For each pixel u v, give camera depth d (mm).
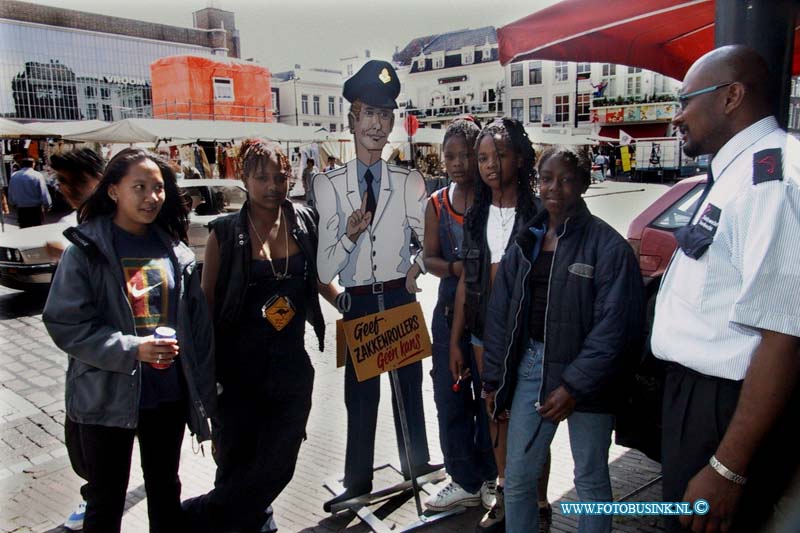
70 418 2061
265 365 2420
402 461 3082
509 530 2219
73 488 3158
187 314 2172
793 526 1489
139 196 2008
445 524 2746
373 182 2738
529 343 2162
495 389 2246
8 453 3574
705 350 1560
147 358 1927
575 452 2109
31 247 6617
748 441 1412
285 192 2348
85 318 1946
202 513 2441
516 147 2383
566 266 2035
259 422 2506
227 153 11102
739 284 1495
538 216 2176
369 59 2680
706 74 1592
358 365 2736
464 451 2795
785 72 2443
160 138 9312
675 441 1665
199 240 7754
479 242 2545
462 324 2629
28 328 6387
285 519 2826
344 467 3168
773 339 1372
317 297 2564
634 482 3119
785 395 1374
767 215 1391
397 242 2826
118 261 2031
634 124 26500
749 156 1523
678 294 1654
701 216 1596
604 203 16688
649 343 2141
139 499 3031
